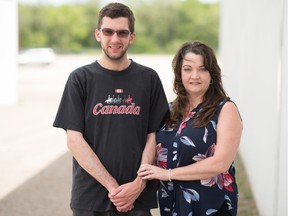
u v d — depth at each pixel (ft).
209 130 9.50
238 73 30.73
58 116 9.86
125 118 9.80
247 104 23.89
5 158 27.37
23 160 26.81
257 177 18.48
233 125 9.45
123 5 9.67
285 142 12.21
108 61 9.82
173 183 9.87
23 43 169.68
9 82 50.08
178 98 10.12
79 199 9.98
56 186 21.48
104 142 9.78
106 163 9.82
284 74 12.68
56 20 171.12
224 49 51.60
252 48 21.58
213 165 9.31
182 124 9.83
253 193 19.85
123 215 10.09
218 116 9.55
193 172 9.40
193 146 9.52
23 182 22.16
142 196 10.15
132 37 9.86
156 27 167.73
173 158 9.79
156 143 10.22
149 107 10.14
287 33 12.31
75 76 9.86
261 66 17.92
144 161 9.91
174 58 10.12
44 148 30.19
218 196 9.60
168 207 10.10
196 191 9.60
